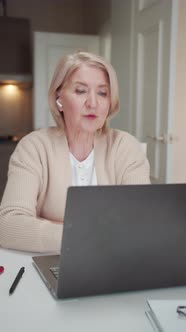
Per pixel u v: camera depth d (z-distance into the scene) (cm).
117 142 130
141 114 280
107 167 127
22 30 393
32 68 396
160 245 70
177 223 70
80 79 112
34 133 127
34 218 96
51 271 81
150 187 67
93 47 399
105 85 115
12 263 87
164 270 72
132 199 66
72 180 123
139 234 68
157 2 249
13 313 65
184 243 72
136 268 70
